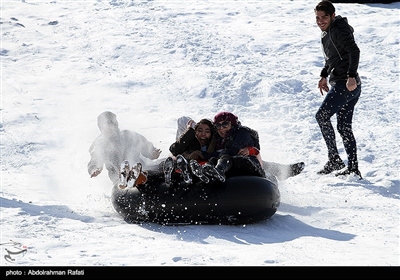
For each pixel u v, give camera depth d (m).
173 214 10.44
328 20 14.77
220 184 10.52
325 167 15.25
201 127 11.68
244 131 11.66
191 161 10.21
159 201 10.45
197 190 10.48
